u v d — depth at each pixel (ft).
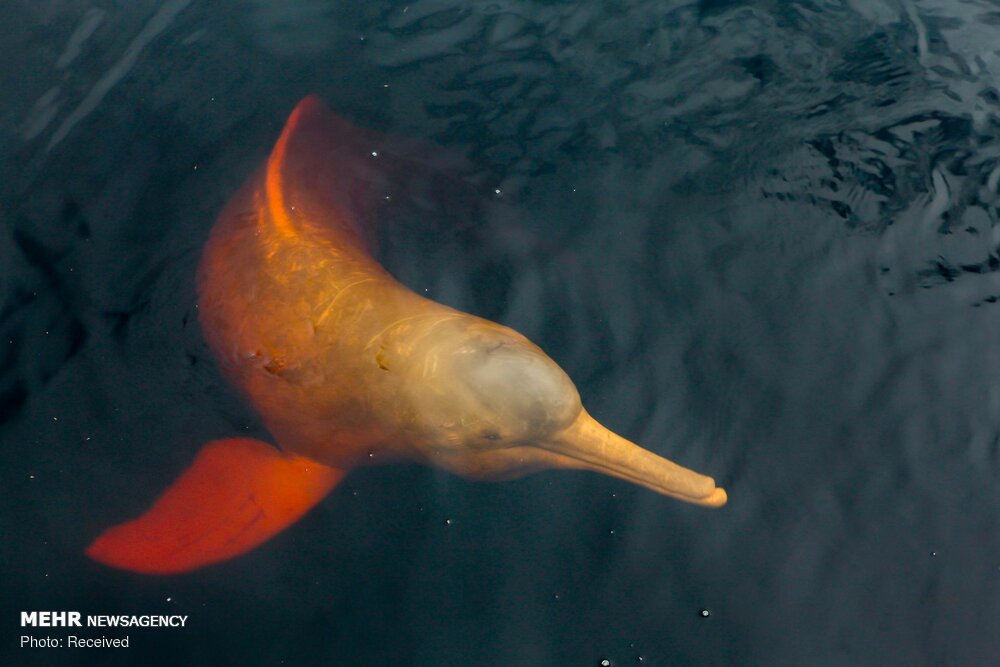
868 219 26.35
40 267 25.20
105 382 23.07
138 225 26.27
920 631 18.79
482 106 29.45
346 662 18.29
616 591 19.33
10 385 22.85
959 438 21.75
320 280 23.49
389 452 22.49
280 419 23.18
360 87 30.07
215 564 19.88
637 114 29.12
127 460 21.80
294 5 32.96
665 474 20.38
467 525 20.58
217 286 24.44
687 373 22.95
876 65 30.27
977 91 29.45
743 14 31.78
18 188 27.22
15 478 21.27
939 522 20.38
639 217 26.40
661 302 24.35
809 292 24.71
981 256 25.44
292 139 26.84
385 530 20.57
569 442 20.99
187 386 23.30
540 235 25.82
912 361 23.22
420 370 21.57
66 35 32.22
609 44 31.14
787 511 20.59
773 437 21.88
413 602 19.17
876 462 21.39
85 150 28.27
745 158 27.89
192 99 29.76
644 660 18.33
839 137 28.30
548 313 23.97
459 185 27.12
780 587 19.42
